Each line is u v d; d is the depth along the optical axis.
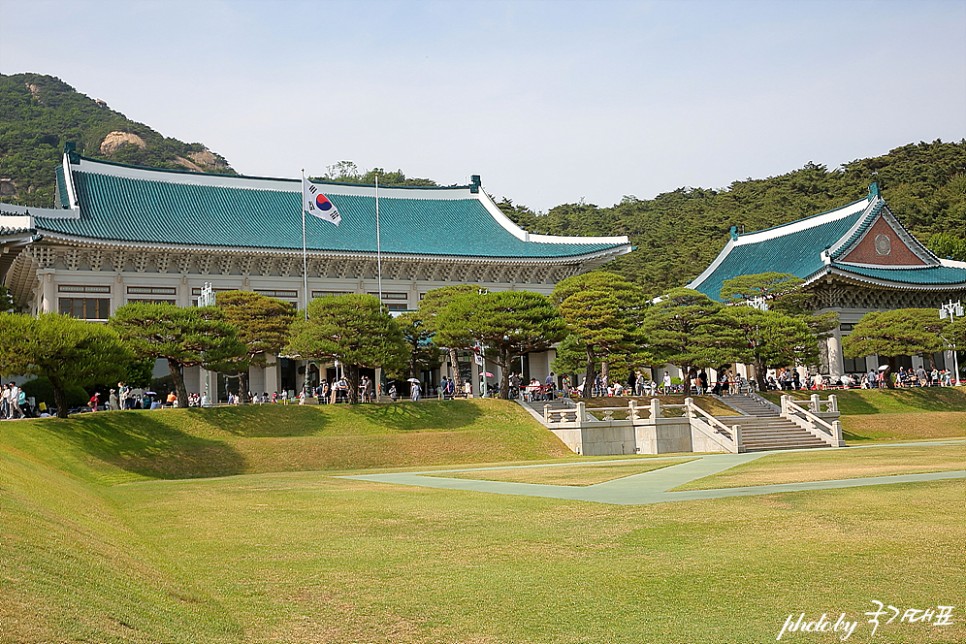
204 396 64.69
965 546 15.98
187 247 71.44
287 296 78.31
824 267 85.50
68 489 25.23
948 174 160.38
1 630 9.19
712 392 72.38
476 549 17.23
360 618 12.56
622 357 70.00
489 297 59.69
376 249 80.12
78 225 69.56
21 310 85.81
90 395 64.81
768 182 173.50
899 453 39.31
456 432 52.91
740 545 16.70
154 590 13.04
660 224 160.12
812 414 58.06
